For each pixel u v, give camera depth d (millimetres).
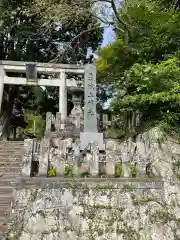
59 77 15719
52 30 16531
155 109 9156
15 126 21297
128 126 11422
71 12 12305
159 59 10266
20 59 17875
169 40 9805
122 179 6281
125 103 9203
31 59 18109
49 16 12695
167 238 5977
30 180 5969
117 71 12305
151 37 10047
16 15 16109
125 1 11820
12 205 5793
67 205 5895
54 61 17016
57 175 6172
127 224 5945
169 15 10094
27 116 21281
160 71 8367
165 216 6160
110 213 5969
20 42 17859
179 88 8062
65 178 6086
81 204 5941
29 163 6156
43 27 15852
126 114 11523
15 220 5660
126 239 5820
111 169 6445
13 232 5559
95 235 5754
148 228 5988
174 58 8711
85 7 12320
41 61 18859
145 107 9359
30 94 20484
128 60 11734
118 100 9781
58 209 5836
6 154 9195
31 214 5727
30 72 14867
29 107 21000
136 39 11172
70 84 15492
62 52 16906
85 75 9703
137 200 6172
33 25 16391
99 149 7066
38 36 16969
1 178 7457
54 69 15469
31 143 6395
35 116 21078
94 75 9703
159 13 10477
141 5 10844
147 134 7918
